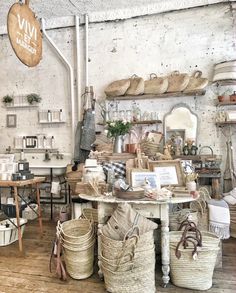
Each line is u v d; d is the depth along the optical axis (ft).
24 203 13.85
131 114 14.73
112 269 7.42
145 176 9.34
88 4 14.26
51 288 8.05
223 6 13.56
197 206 9.70
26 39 9.78
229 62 12.46
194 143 13.70
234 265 9.36
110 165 10.79
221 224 9.23
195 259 7.73
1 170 11.78
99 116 15.43
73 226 9.40
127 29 14.97
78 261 8.42
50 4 14.16
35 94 16.37
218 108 13.71
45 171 15.83
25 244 11.41
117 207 8.14
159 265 9.38
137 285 7.35
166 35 14.39
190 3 13.89
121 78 15.10
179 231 8.50
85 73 15.61
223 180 13.58
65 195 15.93
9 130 17.17
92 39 15.49
